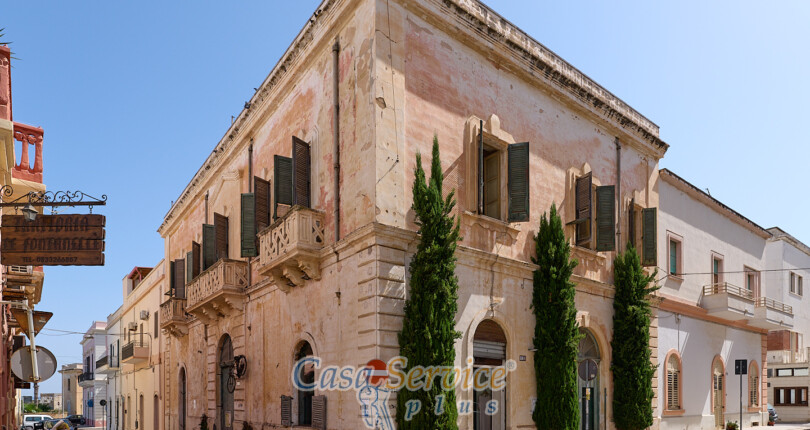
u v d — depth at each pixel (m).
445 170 13.16
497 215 14.55
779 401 35.12
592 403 16.73
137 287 34.88
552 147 16.16
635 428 16.98
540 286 14.73
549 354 14.36
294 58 15.65
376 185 11.79
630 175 19.23
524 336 14.51
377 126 11.98
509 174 14.26
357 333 11.90
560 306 14.56
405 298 11.99
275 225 14.15
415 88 12.86
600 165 17.91
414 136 12.69
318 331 13.34
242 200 16.77
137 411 33.44
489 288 13.72
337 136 13.38
